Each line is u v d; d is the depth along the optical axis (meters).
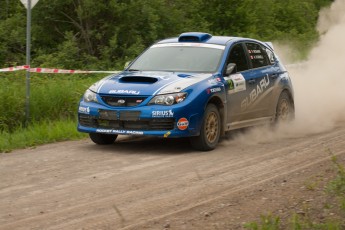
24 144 11.83
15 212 7.37
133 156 10.82
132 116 10.99
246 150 11.42
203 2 28.36
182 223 6.84
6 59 22.36
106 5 22.48
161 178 9.05
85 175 9.29
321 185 8.29
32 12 22.70
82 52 22.92
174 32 25.05
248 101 12.58
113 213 7.27
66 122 13.85
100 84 11.61
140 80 11.44
